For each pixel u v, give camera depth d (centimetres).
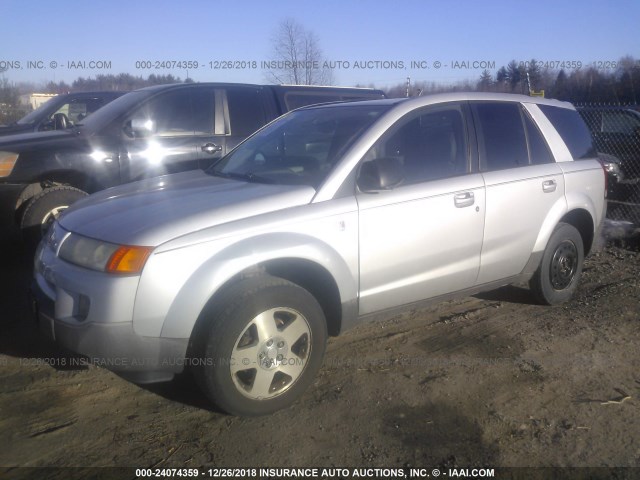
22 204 621
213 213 345
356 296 389
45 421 349
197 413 360
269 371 348
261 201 360
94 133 634
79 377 399
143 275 317
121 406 366
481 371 414
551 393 386
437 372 412
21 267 611
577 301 550
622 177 928
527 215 475
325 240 367
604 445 331
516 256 477
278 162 427
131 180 645
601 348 452
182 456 319
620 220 855
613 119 1004
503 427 348
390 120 414
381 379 401
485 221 445
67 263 345
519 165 479
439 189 420
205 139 682
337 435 338
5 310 507
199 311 326
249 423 349
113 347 319
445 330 484
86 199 416
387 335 473
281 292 346
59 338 337
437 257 423
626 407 370
